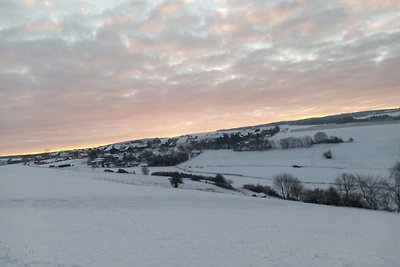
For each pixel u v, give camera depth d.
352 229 38.16
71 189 63.00
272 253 25.61
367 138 161.75
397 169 85.38
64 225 31.44
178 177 93.88
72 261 20.45
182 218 39.22
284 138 184.00
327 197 79.88
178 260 22.58
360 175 89.44
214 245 27.08
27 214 36.41
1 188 59.72
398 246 30.00
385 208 73.94
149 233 30.17
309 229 36.50
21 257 20.36
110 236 27.98
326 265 23.27
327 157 143.00
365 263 24.28
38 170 121.19
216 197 64.06
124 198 54.53
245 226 36.19
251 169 134.12
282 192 89.19
